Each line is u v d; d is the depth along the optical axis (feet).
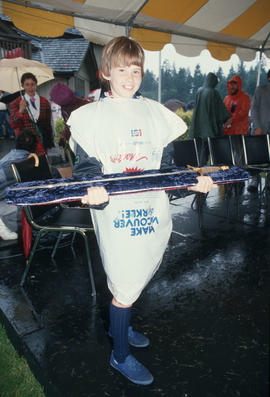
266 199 13.58
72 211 8.30
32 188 3.79
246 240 10.02
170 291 7.19
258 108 15.96
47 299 6.91
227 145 13.80
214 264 8.45
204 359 5.16
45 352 5.32
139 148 4.11
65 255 9.11
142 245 4.15
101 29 13.67
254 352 5.31
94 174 4.19
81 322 6.13
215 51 18.15
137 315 6.34
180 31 15.96
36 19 11.89
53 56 36.91
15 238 10.05
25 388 5.04
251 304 6.67
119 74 3.92
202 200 11.12
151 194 4.18
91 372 4.91
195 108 15.60
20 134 9.66
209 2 13.65
